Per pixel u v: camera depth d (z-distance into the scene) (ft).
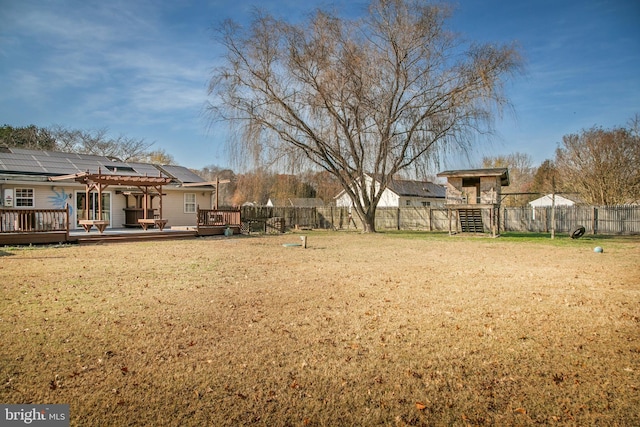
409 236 69.41
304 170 73.26
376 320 17.24
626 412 9.93
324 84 66.28
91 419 9.52
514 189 160.25
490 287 24.36
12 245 44.06
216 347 13.94
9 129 112.68
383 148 69.21
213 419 9.61
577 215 80.43
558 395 10.80
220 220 65.82
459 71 66.39
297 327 16.17
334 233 76.18
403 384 11.43
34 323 16.25
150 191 68.85
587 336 15.29
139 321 16.66
